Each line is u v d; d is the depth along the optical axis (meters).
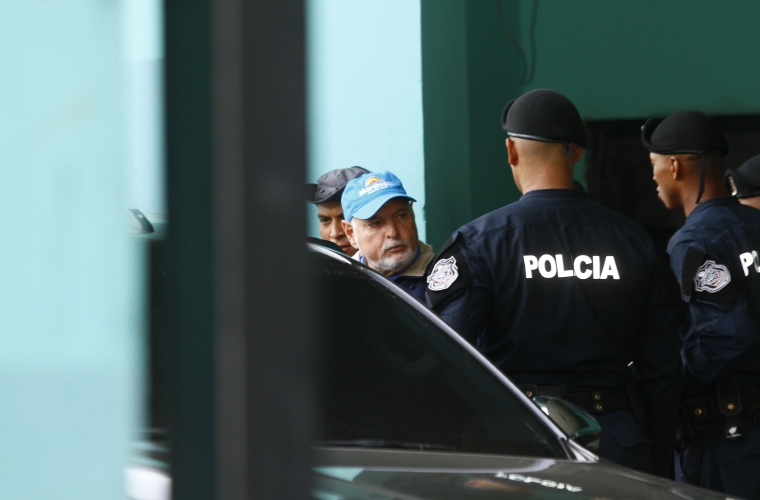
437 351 5.71
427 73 11.82
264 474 1.52
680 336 8.70
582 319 7.27
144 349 2.46
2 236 1.86
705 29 15.22
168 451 1.57
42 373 2.05
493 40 14.62
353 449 4.96
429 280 7.41
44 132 1.75
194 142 1.48
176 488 1.52
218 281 1.49
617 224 7.55
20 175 1.79
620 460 7.22
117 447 2.12
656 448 7.73
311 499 1.55
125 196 1.86
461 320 7.20
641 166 15.46
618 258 7.40
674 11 15.22
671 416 7.66
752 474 8.55
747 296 8.42
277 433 1.53
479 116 13.93
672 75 15.28
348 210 9.48
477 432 5.28
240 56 1.46
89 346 2.05
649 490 4.84
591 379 7.32
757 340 8.11
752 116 15.23
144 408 3.54
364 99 11.91
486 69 14.28
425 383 5.48
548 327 7.27
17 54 1.71
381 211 9.26
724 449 8.64
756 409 8.64
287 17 1.49
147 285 2.56
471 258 7.31
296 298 1.53
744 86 15.22
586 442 5.65
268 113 1.49
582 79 15.36
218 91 1.47
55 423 2.09
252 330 1.50
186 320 1.51
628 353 7.56
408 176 11.69
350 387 5.36
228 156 1.48
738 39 15.18
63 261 1.94
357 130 11.95
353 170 10.45
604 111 15.41
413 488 4.39
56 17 1.71
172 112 1.50
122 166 1.80
